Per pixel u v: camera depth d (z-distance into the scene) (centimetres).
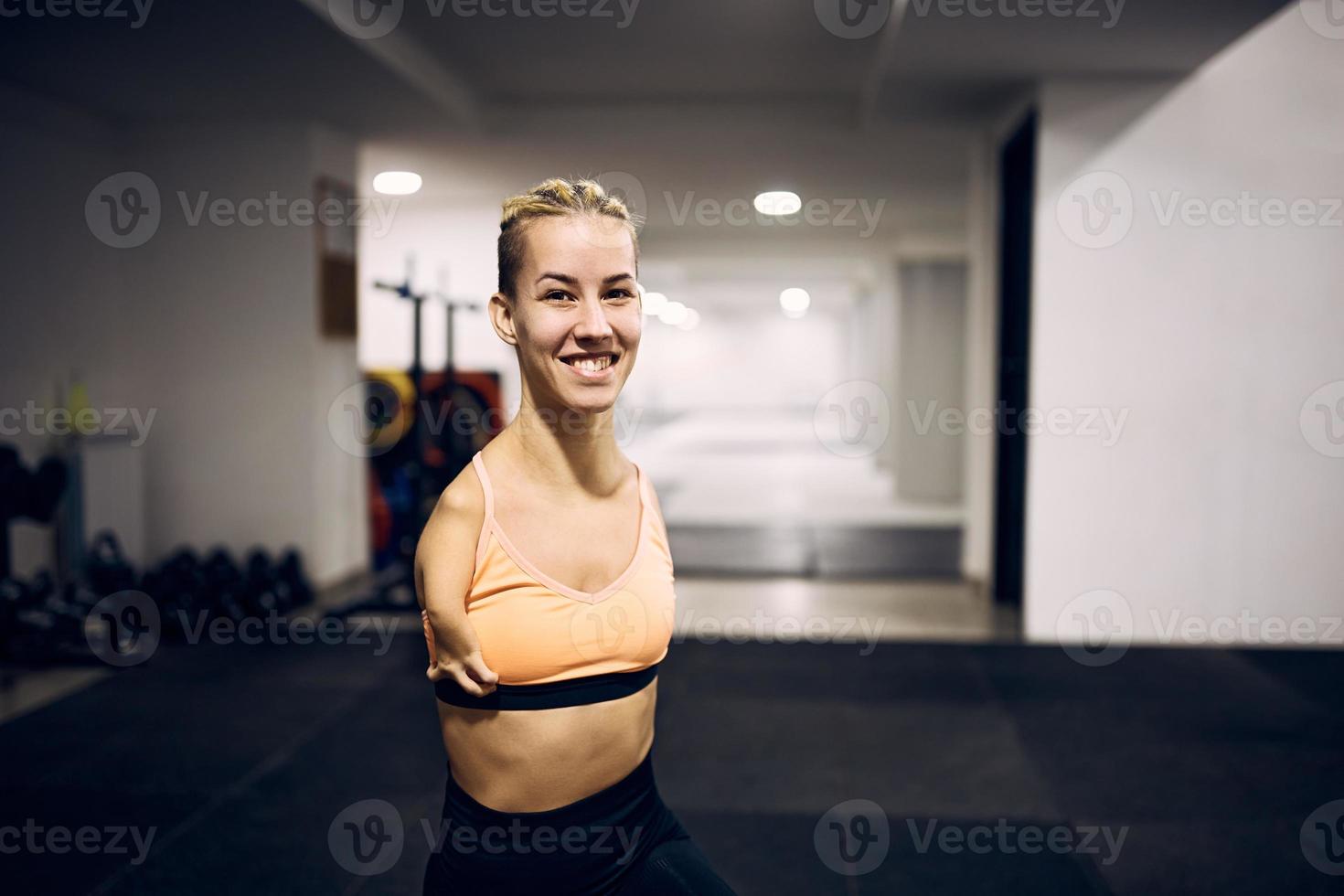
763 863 250
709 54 496
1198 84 440
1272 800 289
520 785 95
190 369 548
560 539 95
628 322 93
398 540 614
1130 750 329
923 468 1005
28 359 486
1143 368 449
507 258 93
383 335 795
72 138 514
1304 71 437
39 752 324
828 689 396
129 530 535
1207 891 236
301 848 255
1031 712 368
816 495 1058
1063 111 445
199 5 366
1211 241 443
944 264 998
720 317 2766
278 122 538
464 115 546
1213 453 450
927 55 418
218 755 321
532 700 94
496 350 783
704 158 638
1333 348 443
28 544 483
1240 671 418
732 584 599
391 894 232
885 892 236
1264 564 452
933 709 372
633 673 99
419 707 369
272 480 546
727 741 338
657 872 100
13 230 476
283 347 543
